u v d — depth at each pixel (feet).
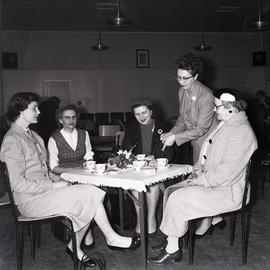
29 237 11.51
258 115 26.48
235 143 8.64
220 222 11.12
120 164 9.77
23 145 8.80
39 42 36.24
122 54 38.32
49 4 26.53
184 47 39.60
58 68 36.86
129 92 37.50
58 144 10.90
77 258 8.58
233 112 8.96
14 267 9.27
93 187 9.00
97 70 36.73
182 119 11.61
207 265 9.06
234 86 40.01
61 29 35.73
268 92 39.88
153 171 8.88
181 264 9.15
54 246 10.69
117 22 19.88
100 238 11.11
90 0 25.73
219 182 8.68
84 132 11.55
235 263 9.14
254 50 41.22
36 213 8.63
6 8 27.48
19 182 8.41
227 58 40.75
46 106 19.17
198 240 10.78
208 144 9.77
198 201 8.62
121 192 10.99
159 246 9.84
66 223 8.84
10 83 34.63
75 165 11.11
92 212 8.93
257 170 21.01
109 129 19.61
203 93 10.68
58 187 8.96
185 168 9.77
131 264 9.21
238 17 32.55
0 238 11.35
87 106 36.76
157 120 11.63
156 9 28.94
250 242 10.54
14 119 9.09
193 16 31.86
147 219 10.91
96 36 37.65
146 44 38.75
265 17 32.01
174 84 38.09
